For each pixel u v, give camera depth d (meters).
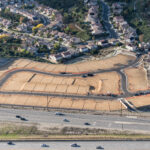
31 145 175.12
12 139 181.50
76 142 175.25
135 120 197.00
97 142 174.12
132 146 168.75
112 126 191.50
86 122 197.75
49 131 189.75
